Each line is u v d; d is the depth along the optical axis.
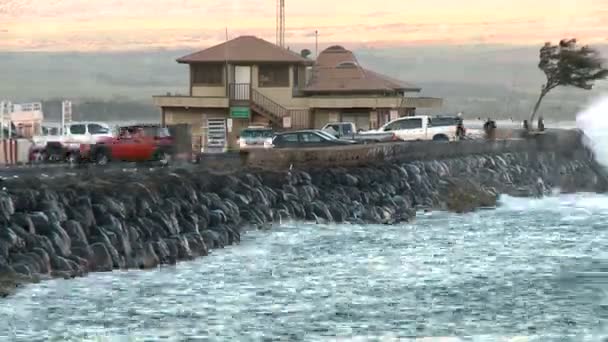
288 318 118.75
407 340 110.25
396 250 171.12
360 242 179.38
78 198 152.25
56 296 124.38
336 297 130.62
